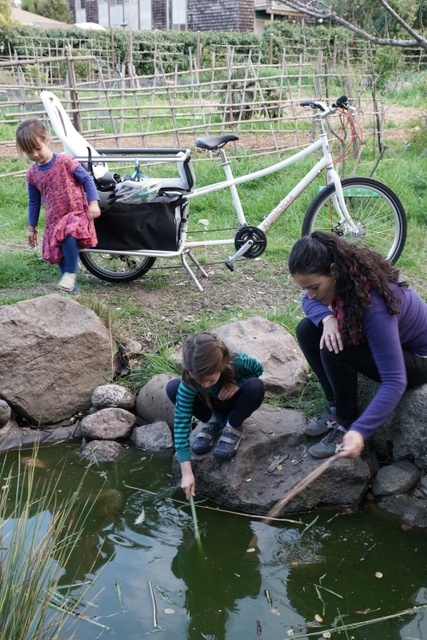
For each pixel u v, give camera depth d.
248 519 3.26
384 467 3.43
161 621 2.66
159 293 5.12
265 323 4.25
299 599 2.78
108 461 3.76
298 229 6.43
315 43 15.23
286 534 3.16
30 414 4.06
